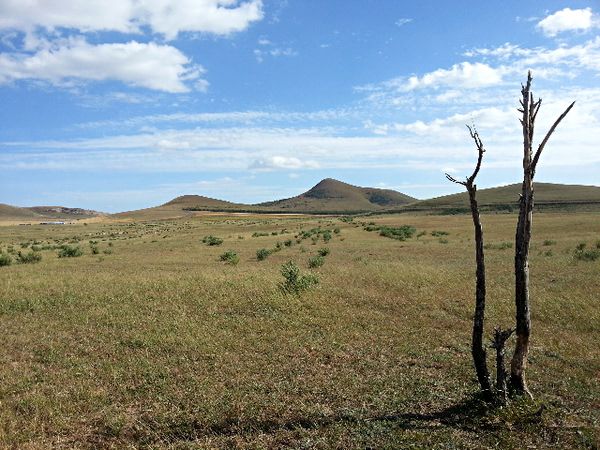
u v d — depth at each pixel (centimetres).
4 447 611
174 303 1514
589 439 617
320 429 660
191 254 3684
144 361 959
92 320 1318
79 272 2394
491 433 638
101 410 730
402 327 1228
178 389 814
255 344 1082
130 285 1844
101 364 951
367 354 1013
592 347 1050
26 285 1862
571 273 1978
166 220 14175
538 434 636
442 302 1491
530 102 685
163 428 675
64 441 643
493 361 962
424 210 15712
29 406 742
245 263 2983
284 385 829
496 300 1484
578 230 4819
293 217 14738
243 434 655
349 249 3759
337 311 1387
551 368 920
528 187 689
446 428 654
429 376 878
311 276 1822
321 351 1031
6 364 955
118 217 17788
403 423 671
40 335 1173
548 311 1331
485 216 8731
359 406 743
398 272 2067
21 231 9775
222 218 14112
